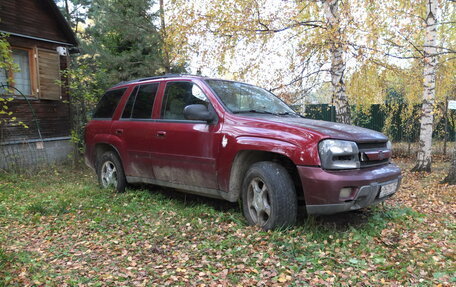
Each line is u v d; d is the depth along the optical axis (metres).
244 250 3.23
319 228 3.79
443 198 5.45
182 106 4.64
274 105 4.85
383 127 13.49
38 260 3.17
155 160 4.84
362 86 9.12
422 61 7.70
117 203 5.05
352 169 3.45
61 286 2.65
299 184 3.79
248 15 7.54
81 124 11.16
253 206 3.85
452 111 12.04
